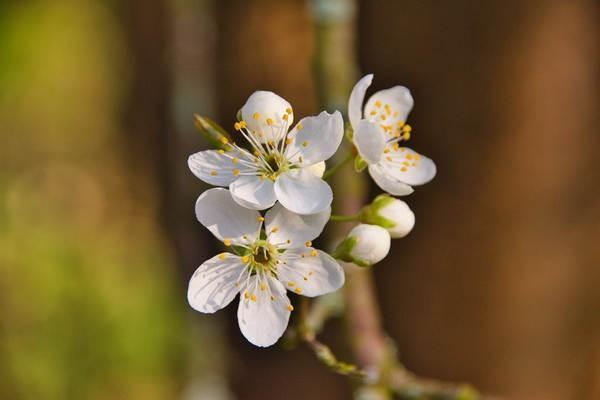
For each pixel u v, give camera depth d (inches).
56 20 29.6
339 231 13.7
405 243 16.9
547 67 16.1
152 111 24.4
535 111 16.2
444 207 16.6
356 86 11.8
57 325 24.8
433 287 16.8
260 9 17.6
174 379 23.7
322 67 14.4
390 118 12.4
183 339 22.7
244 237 11.7
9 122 29.8
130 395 24.0
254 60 17.9
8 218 27.7
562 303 16.7
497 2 15.9
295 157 11.6
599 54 16.2
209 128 11.7
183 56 20.1
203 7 20.0
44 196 28.8
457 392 13.1
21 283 25.5
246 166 11.6
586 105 16.2
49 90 29.8
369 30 16.4
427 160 12.2
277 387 19.3
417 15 16.2
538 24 16.0
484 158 16.3
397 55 16.4
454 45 16.1
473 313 16.8
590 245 16.5
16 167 29.7
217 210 11.7
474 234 16.5
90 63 29.5
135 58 24.1
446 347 17.0
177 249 22.6
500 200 16.4
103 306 24.9
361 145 11.6
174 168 22.4
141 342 24.1
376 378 13.2
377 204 11.9
